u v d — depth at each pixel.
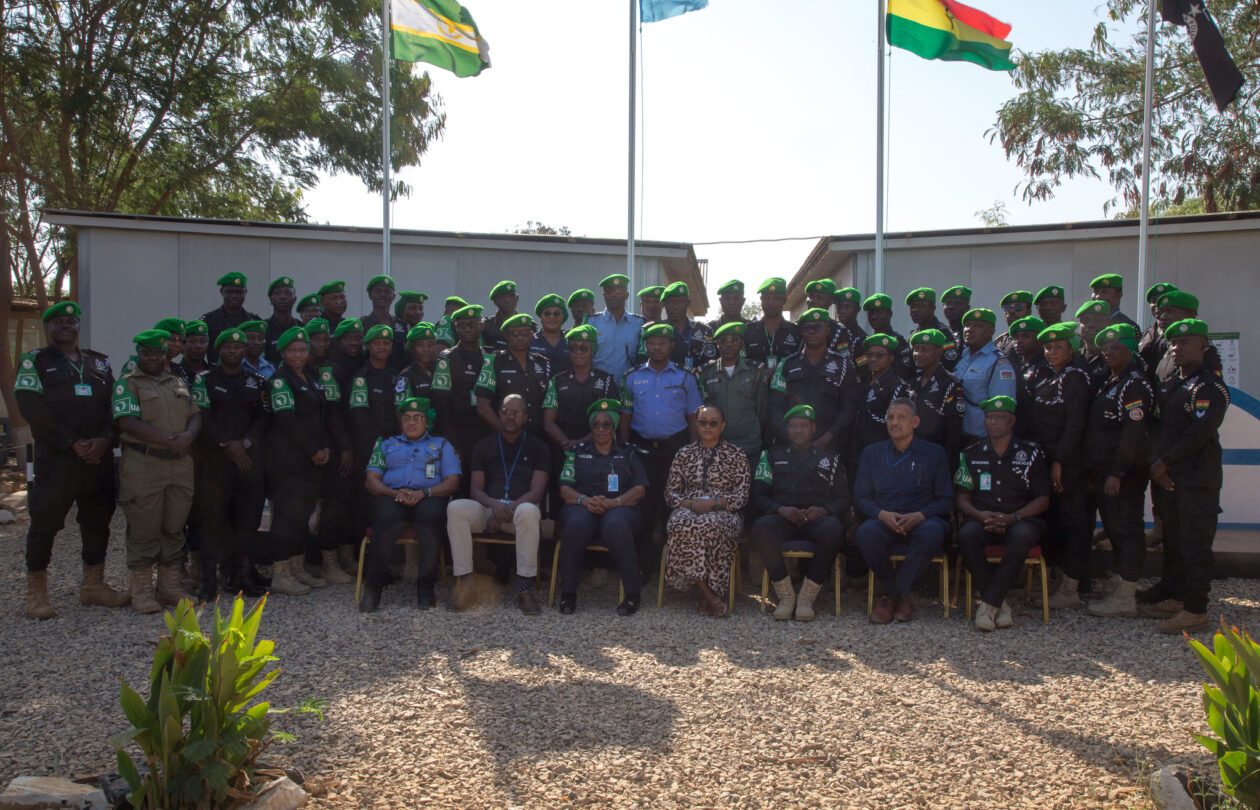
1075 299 10.16
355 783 3.38
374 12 17.38
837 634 5.46
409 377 6.76
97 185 16.80
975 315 6.32
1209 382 5.42
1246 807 2.85
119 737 2.83
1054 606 6.09
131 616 5.76
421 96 18.30
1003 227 10.22
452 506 6.03
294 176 18.11
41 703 4.23
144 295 10.73
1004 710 4.17
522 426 6.29
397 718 4.01
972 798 3.31
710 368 6.80
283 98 17.12
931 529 5.71
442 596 6.36
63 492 5.62
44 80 14.82
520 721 3.99
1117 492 5.71
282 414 6.15
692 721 4.01
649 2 9.19
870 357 6.42
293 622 5.63
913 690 4.44
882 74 8.98
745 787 3.38
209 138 16.95
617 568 6.10
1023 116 16.39
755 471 6.31
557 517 6.61
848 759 3.63
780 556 5.87
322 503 6.73
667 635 5.41
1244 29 15.46
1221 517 6.95
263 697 4.28
